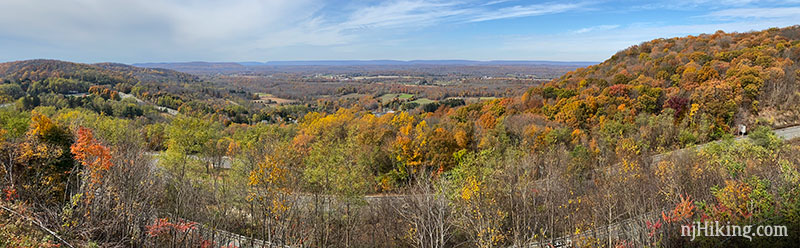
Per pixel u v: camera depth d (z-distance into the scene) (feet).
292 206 87.61
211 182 117.80
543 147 156.35
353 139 147.64
